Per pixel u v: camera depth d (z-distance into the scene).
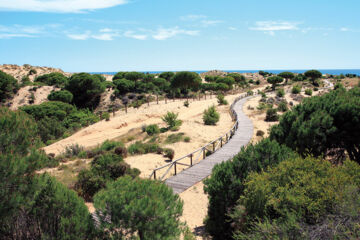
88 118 40.03
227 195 7.16
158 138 21.47
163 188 5.75
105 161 12.09
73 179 11.74
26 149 5.32
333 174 5.58
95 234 5.25
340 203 4.63
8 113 5.44
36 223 5.18
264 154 7.69
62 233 4.89
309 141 9.38
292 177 6.03
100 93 60.94
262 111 33.56
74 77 59.53
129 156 16.78
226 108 39.78
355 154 9.49
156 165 15.00
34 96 60.12
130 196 5.25
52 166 14.40
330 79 103.69
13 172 4.66
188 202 10.16
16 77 95.31
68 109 44.19
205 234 7.72
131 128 28.86
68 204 5.43
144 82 74.50
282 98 45.44
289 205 5.29
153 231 5.02
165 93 65.31
